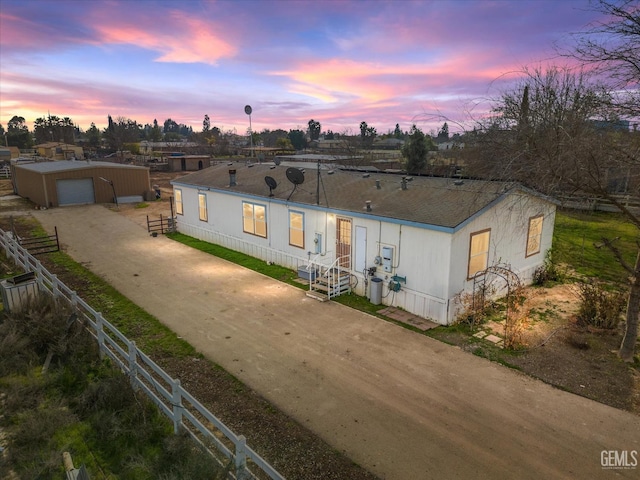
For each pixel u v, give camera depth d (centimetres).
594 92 992
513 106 1412
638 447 720
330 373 951
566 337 1134
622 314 1242
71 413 740
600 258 1903
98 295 1427
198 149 8744
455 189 1412
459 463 679
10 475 603
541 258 1620
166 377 691
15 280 1145
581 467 673
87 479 505
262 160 3200
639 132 879
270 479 623
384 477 648
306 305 1357
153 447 665
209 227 2198
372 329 1184
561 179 859
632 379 931
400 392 878
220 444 604
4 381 834
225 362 995
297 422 778
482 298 1279
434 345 1090
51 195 3189
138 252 2012
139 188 3562
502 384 911
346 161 4000
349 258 1480
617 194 929
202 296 1431
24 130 11725
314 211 1576
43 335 947
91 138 11031
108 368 888
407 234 1271
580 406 835
